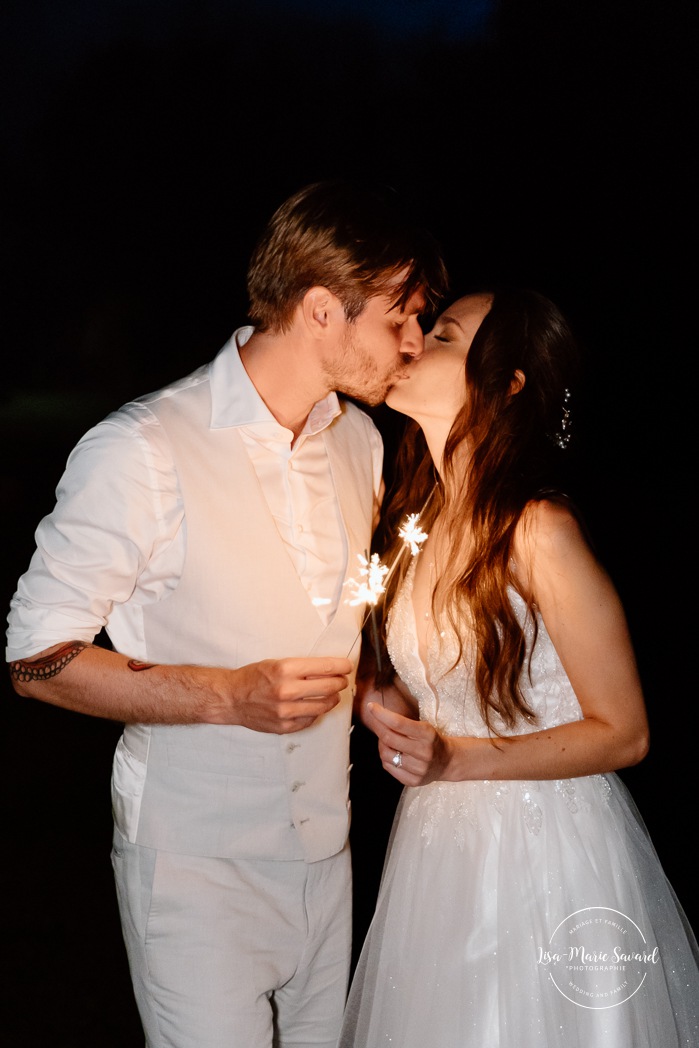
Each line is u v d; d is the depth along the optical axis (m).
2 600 6.69
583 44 6.74
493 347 1.95
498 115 7.04
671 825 3.95
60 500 1.75
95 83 11.54
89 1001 2.97
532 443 1.94
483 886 1.85
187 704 1.69
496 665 1.85
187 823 1.79
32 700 5.30
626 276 6.75
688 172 6.63
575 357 2.04
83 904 3.48
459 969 1.83
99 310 13.98
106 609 1.76
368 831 4.01
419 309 1.87
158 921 1.78
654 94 6.62
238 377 1.85
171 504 1.75
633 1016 1.79
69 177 12.33
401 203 1.85
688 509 6.51
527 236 6.94
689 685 4.98
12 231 13.51
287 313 1.82
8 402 15.45
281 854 1.83
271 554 1.80
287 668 1.63
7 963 3.16
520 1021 1.79
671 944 1.93
